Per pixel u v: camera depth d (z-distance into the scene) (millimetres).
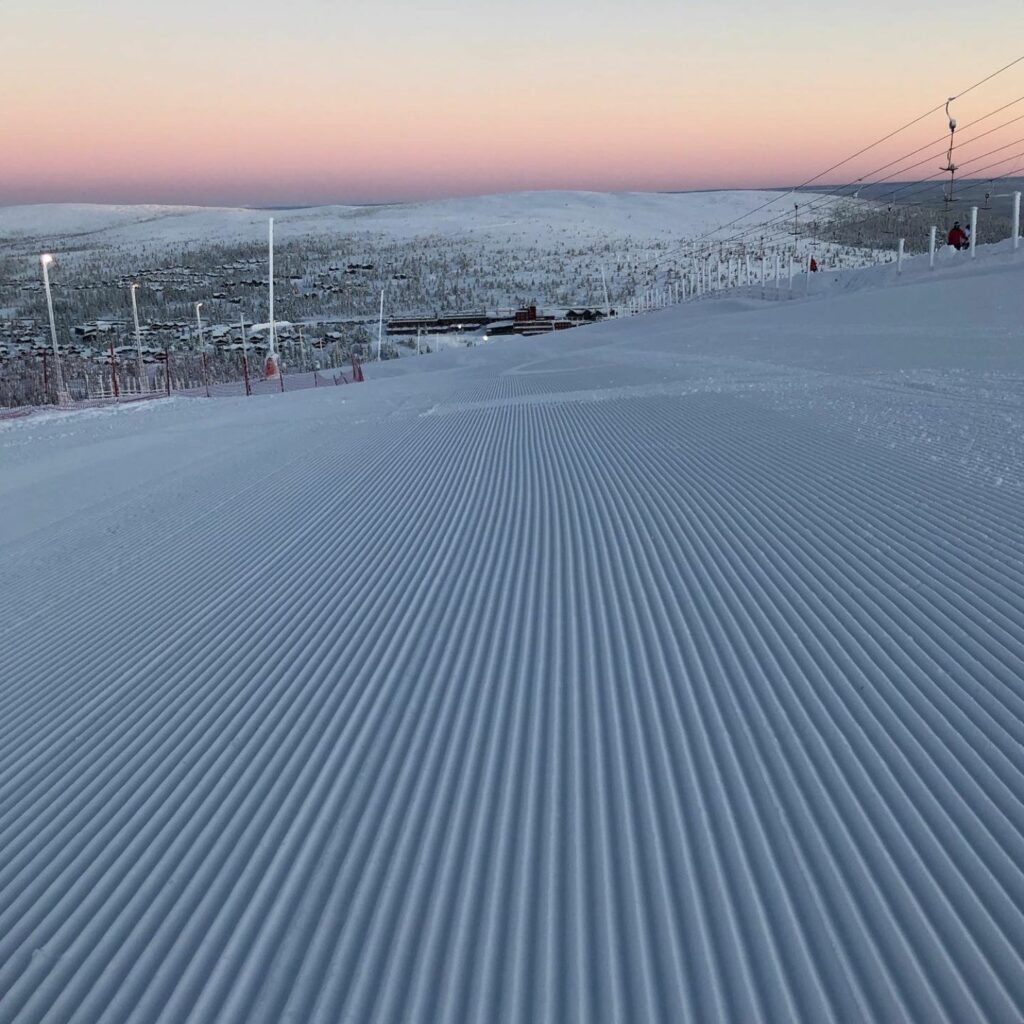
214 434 18719
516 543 7512
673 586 6043
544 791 3789
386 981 2834
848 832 3299
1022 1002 2500
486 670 5062
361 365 71562
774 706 4277
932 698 4188
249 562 7984
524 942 2941
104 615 7039
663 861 3260
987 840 3168
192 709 5047
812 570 6020
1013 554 5855
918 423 10617
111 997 2910
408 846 3518
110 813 4055
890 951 2732
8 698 5594
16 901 3494
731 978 2703
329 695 4988
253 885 3393
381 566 7320
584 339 55688
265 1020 2730
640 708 4418
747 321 40625
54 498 12891
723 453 10195
